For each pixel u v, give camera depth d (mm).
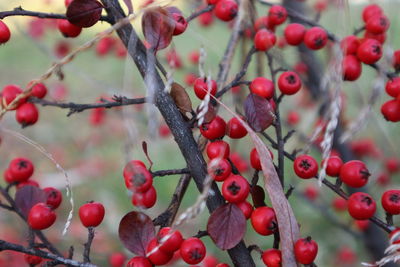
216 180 394
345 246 800
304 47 614
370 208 402
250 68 707
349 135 409
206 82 405
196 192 897
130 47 404
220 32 1039
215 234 389
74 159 981
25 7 847
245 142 667
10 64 1162
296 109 799
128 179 389
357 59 443
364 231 643
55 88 983
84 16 408
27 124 442
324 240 810
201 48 399
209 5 459
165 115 405
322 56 795
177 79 771
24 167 445
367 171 405
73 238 744
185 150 404
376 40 446
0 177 866
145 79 402
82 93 996
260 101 403
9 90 439
